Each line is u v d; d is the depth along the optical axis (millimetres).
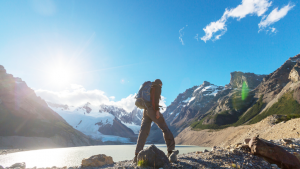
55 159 35812
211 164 3699
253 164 3975
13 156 43781
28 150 73500
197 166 3551
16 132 104375
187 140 140875
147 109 4262
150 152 3564
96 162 4383
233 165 3654
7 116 109562
